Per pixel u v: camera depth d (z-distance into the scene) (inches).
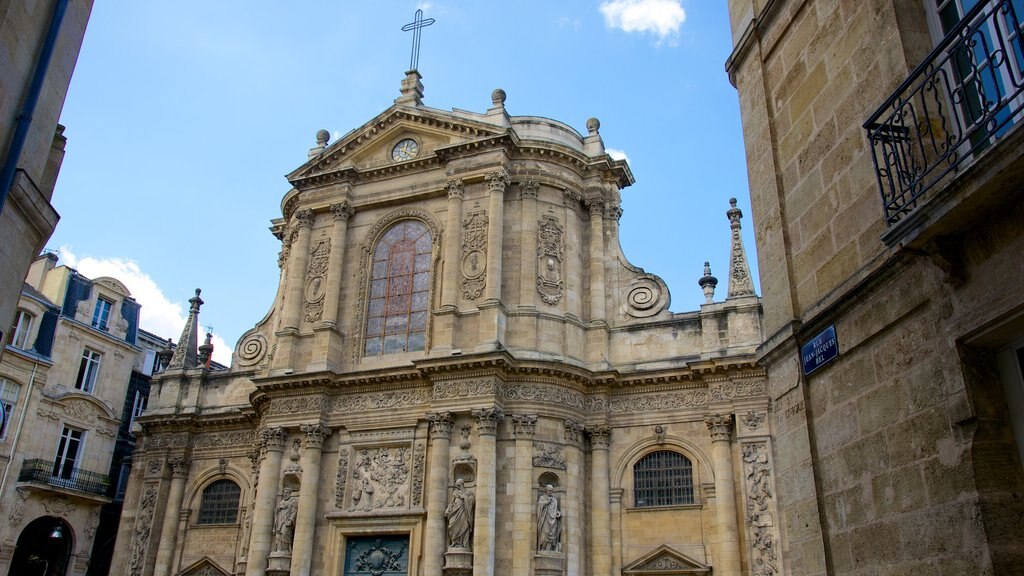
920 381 353.4
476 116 1488.7
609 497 1248.2
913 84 381.4
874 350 388.5
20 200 466.3
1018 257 302.4
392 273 1451.8
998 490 312.0
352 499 1283.2
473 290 1342.3
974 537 312.3
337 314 1424.7
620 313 1374.3
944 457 333.4
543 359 1259.2
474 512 1184.8
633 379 1285.7
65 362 1647.4
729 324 1279.5
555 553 1176.2
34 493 1528.1
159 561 1455.5
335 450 1328.7
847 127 434.6
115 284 1808.6
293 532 1282.0
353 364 1398.9
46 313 1606.8
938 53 335.9
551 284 1353.3
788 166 494.6
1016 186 297.0
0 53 439.2
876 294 388.2
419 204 1477.6
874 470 379.6
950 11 384.5
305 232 1494.8
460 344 1312.7
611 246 1428.4
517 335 1305.4
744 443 1194.0
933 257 333.1
